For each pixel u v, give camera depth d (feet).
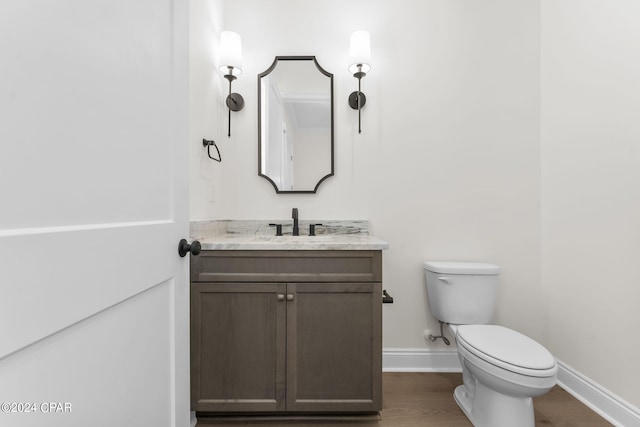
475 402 4.29
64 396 1.60
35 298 1.41
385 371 5.78
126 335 2.13
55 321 1.51
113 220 1.98
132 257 2.15
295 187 5.95
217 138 5.56
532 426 3.81
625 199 4.19
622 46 4.22
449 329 5.48
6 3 1.29
